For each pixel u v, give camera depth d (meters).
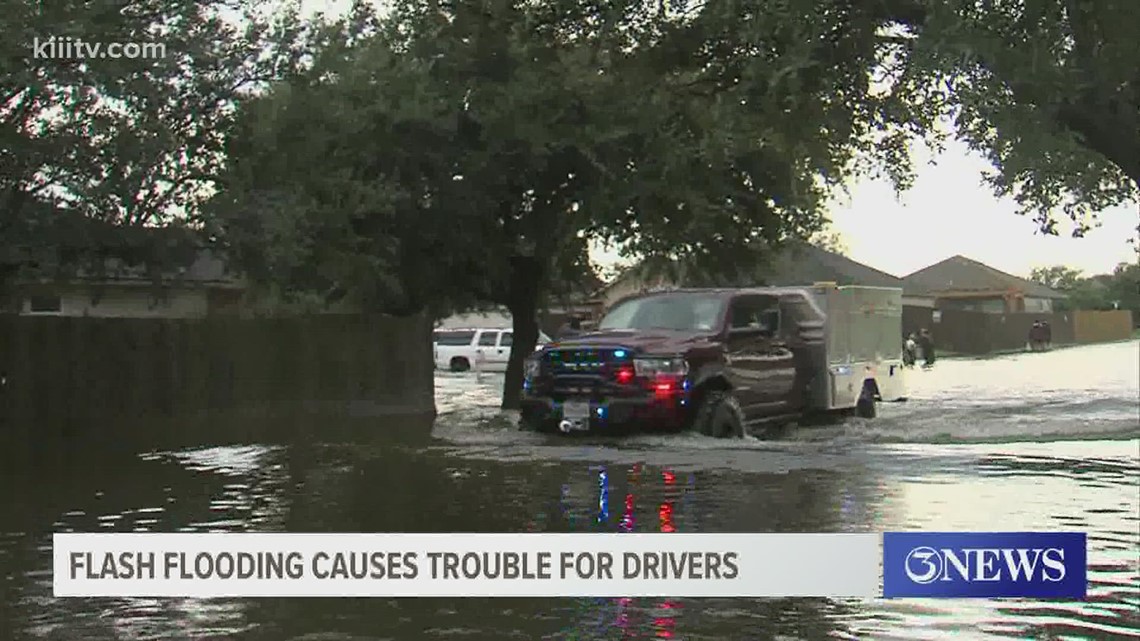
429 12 39.50
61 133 32.12
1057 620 13.88
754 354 34.44
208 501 22.59
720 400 32.09
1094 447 30.58
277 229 37.12
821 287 39.97
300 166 41.38
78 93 31.08
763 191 54.75
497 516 20.19
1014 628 13.58
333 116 42.25
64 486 25.16
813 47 17.81
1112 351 136.25
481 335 107.50
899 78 18.64
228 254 38.66
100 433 39.91
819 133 20.81
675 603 14.77
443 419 46.62
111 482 25.77
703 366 31.83
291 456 30.31
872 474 24.98
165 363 47.59
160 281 40.03
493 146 49.09
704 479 24.45
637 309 35.62
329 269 47.41
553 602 14.86
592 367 31.44
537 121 47.66
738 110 20.81
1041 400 52.91
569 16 22.72
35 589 15.62
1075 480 23.98
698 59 21.78
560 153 50.53
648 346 31.47
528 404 32.75
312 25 39.41
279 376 51.44
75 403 44.53
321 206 43.72
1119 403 50.44
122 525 20.02
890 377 45.44
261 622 14.05
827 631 13.51
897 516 19.73
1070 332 179.00
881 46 18.70
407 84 48.50
